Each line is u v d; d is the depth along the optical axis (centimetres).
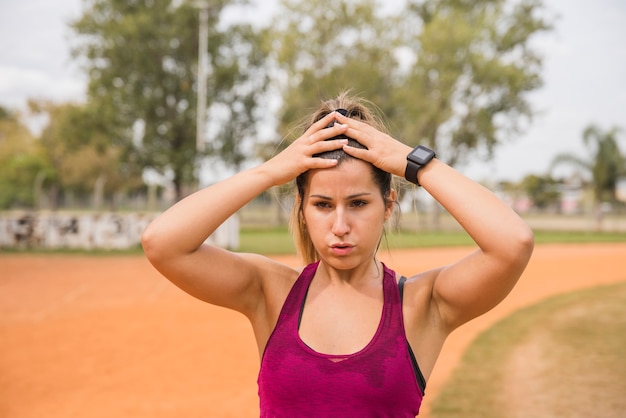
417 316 158
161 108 3912
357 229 149
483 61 3575
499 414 441
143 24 3631
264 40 3691
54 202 5009
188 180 3688
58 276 1316
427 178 152
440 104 3709
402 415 147
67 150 5512
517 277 148
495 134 3812
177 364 631
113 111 3769
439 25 3631
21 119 5916
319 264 166
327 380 145
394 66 3834
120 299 1023
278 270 171
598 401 462
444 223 4116
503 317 805
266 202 4312
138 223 2064
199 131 3638
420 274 168
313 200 151
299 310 158
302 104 3547
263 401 155
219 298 162
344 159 148
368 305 157
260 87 3997
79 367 622
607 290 1052
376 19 3603
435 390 501
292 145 157
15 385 562
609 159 3284
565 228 3584
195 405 504
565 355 601
